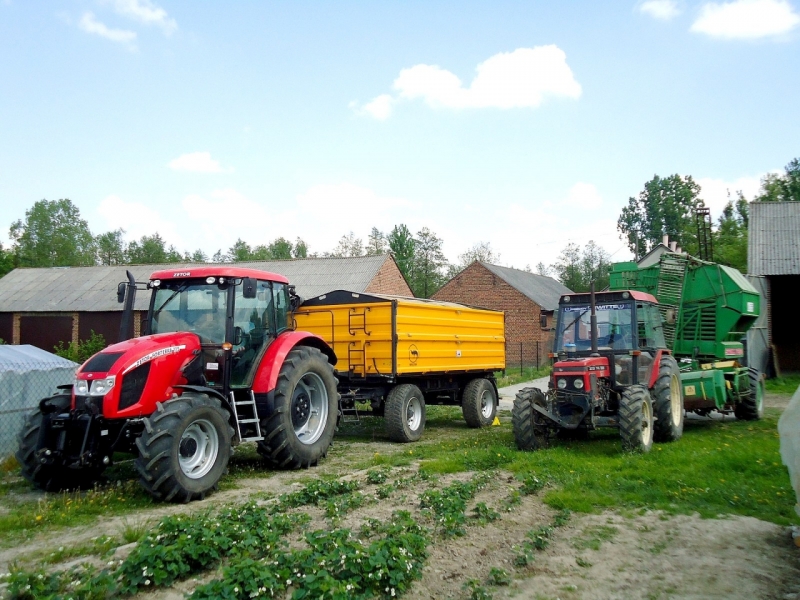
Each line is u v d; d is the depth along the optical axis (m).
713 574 4.94
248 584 4.37
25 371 9.91
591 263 79.44
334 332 12.21
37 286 29.14
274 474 8.90
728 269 13.73
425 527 6.05
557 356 10.92
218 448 7.71
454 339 13.54
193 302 8.80
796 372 28.69
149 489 7.03
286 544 5.44
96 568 5.08
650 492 7.18
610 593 4.62
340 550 4.80
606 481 7.71
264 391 8.80
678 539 5.73
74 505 6.98
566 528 6.12
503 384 25.23
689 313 13.98
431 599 4.57
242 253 78.38
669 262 14.16
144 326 8.91
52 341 27.12
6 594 4.41
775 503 6.74
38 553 5.55
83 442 7.19
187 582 4.84
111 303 26.59
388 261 29.78
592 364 10.01
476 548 5.57
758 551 5.41
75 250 70.31
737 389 12.91
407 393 11.93
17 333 27.47
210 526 5.48
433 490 7.16
